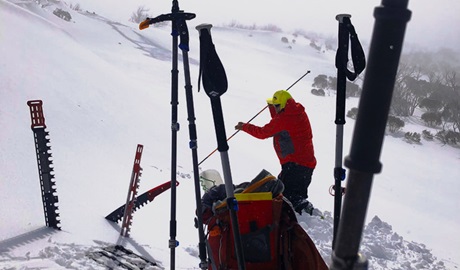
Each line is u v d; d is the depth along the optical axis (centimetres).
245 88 2939
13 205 550
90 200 654
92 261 457
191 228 676
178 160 1130
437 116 3083
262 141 1684
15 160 682
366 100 106
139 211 679
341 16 353
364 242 852
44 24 1980
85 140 943
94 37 3278
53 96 1088
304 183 552
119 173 836
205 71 251
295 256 357
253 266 356
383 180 1695
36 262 425
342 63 357
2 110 871
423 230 1145
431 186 1767
